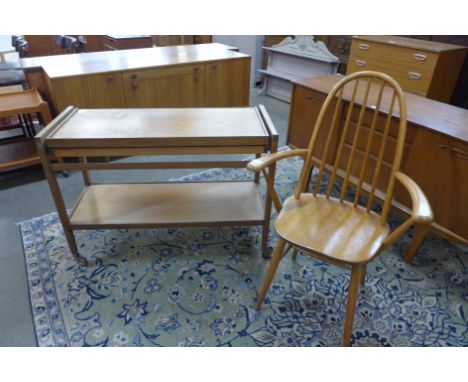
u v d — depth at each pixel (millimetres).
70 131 1384
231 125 1475
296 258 1700
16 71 2779
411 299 1493
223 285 1547
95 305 1442
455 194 1408
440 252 1748
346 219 1292
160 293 1504
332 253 1113
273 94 4082
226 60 2791
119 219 1599
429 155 1458
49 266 1623
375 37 2668
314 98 1919
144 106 2541
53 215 1958
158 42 4629
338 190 2242
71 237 1573
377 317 1413
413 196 1055
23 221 1905
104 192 1811
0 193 2141
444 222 1486
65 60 2539
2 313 1400
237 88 2996
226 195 1814
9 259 1658
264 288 1368
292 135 2168
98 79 2262
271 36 3912
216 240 1809
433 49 2242
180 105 2719
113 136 1340
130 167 1435
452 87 2518
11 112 1983
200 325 1374
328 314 1428
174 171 2443
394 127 1577
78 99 2246
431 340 1329
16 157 2217
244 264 1661
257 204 1753
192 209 1694
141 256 1694
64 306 1435
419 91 2393
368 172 1787
